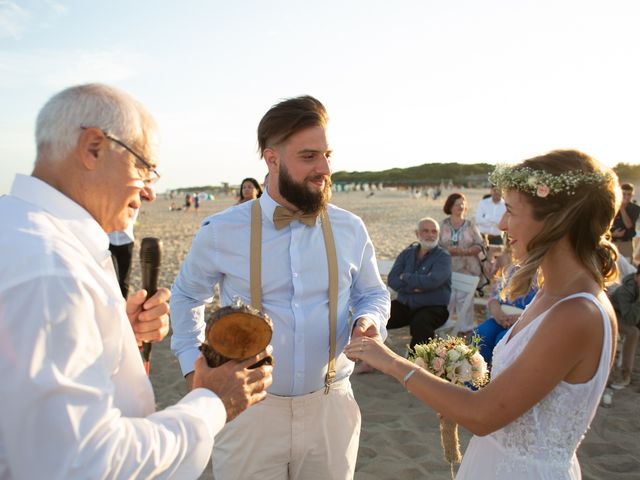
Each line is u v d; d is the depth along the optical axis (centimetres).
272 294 217
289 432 214
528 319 168
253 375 145
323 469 222
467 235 665
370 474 350
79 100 126
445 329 586
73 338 105
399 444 390
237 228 218
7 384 100
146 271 160
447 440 234
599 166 157
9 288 101
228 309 142
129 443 110
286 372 212
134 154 132
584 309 147
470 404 156
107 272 133
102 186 129
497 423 153
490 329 461
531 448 157
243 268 217
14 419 100
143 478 111
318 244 221
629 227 845
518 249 171
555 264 161
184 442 122
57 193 124
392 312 554
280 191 209
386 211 3042
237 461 215
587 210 154
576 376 151
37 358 100
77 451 101
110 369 121
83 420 103
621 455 372
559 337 146
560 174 154
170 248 1518
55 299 104
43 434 100
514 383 150
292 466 223
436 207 3441
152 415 125
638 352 577
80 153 126
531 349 150
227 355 143
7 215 114
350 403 229
